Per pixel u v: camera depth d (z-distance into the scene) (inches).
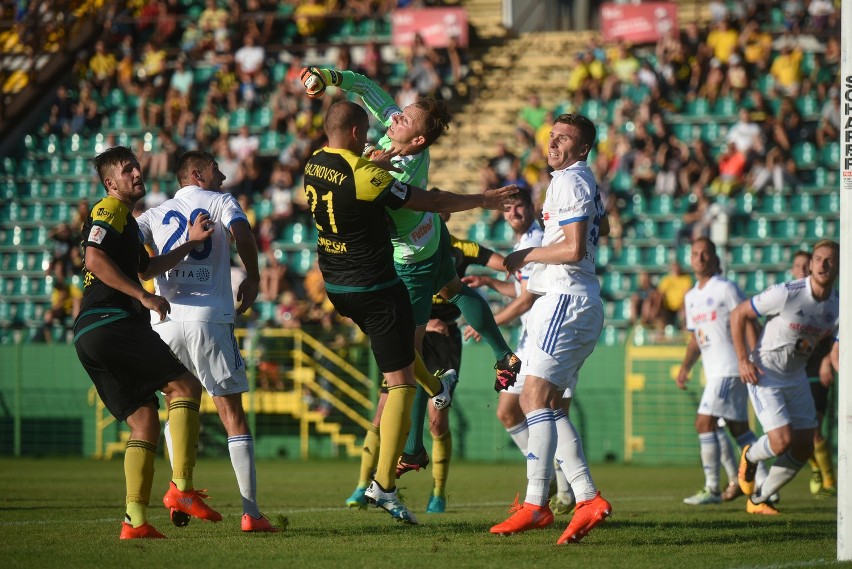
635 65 3078.2
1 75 3348.9
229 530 960.3
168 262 915.4
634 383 2413.9
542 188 2849.4
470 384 2474.2
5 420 2669.8
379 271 906.1
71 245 2906.0
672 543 890.1
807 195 2795.3
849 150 767.1
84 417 2623.0
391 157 950.4
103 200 873.5
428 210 894.4
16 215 3176.7
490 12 3604.8
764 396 1244.5
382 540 882.1
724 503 1437.0
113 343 856.3
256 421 2593.5
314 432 2578.7
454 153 3169.3
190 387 906.1
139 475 878.4
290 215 2940.5
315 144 3085.6
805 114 2942.9
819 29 3068.4
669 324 2581.2
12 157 3253.0
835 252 1206.3
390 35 3366.1
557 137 889.5
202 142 3164.4
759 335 1390.3
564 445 901.8
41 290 3029.0
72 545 835.4
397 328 911.7
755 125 2861.7
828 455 1598.2
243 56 3270.2
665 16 3137.3
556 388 888.9
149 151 3211.1
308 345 2576.3
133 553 787.4
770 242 2768.2
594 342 898.1
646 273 2662.4
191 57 3363.7
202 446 2588.6
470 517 1141.7
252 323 2694.4
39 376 2645.2
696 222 2741.1
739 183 2819.9
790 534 971.3
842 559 776.9
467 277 1246.3
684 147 2878.9
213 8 3408.0
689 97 3019.2
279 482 1803.6
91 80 3371.1
